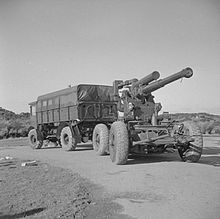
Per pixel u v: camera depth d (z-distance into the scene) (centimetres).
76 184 694
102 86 1589
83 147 1780
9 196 606
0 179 769
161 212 507
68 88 1600
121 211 518
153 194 609
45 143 2095
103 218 489
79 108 1513
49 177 783
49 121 1797
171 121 1084
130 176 778
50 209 526
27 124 4050
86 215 502
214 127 3341
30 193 626
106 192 633
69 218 486
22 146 2189
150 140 965
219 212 498
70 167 962
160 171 830
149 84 1067
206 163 982
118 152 964
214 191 619
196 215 488
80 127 1578
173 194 604
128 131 1030
